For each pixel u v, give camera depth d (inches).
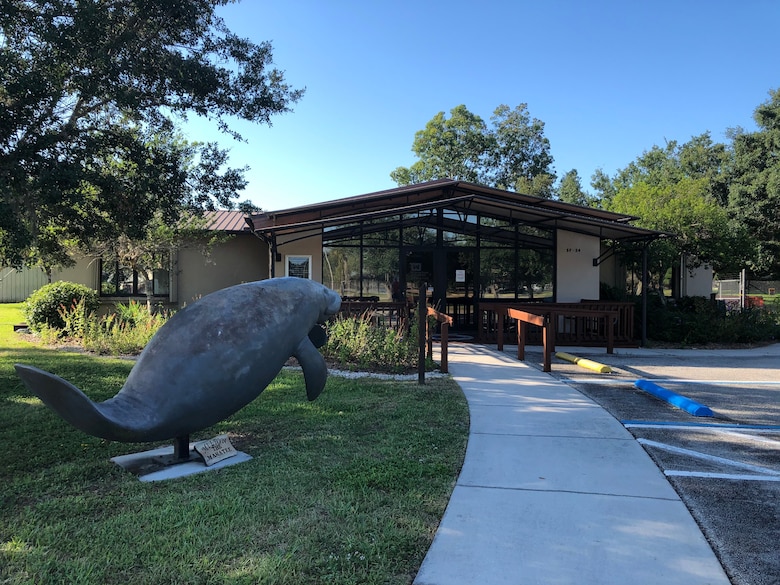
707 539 125.5
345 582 105.4
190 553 115.7
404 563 113.9
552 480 162.1
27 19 229.6
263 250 661.3
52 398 127.0
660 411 249.4
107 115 297.3
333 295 216.4
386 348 354.6
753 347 526.6
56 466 172.7
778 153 1314.0
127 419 145.6
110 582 105.3
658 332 554.3
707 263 658.2
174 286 640.4
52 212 276.1
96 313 531.2
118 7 258.2
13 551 115.9
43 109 246.2
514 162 1769.2
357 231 549.6
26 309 511.8
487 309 503.5
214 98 303.7
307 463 174.4
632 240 566.9
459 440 199.8
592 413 242.2
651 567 113.0
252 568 109.8
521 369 361.1
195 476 163.5
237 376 167.6
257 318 177.0
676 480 163.2
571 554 118.2
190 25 276.2
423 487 155.3
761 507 143.6
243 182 343.0
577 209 550.0
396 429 213.0
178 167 311.4
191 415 160.2
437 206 485.1
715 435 211.8
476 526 131.6
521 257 583.2
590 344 506.6
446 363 338.3
